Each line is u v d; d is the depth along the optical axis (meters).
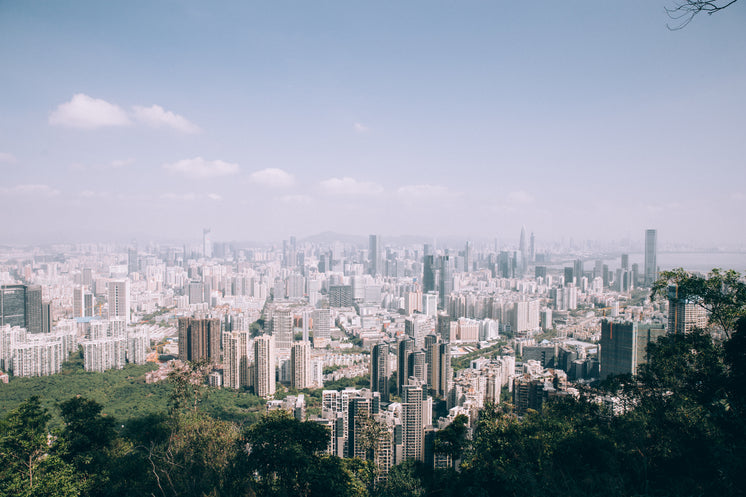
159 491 29.61
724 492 19.42
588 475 21.67
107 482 30.66
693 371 30.95
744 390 26.17
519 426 34.41
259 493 28.67
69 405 36.91
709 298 31.05
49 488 28.38
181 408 46.03
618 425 30.06
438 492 32.12
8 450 30.17
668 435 26.09
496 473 24.78
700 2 16.23
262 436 30.27
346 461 45.94
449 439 40.62
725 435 23.80
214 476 30.22
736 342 27.11
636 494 20.41
